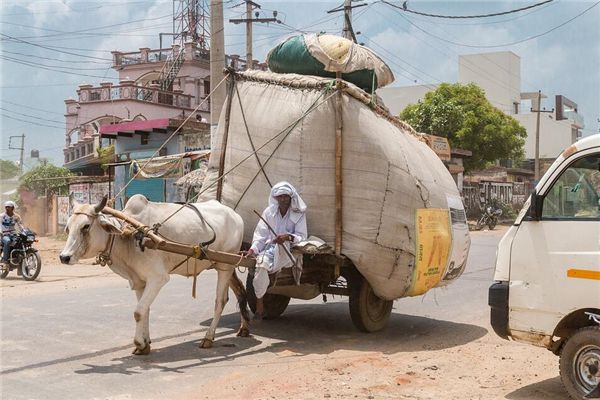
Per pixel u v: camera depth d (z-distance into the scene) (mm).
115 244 6965
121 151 25703
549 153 57000
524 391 6062
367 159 8023
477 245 23625
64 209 28109
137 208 7145
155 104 38906
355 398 5750
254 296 9328
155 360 7086
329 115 8055
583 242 5633
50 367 6695
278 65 9195
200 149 23203
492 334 8859
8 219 14602
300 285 8656
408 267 8289
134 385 6090
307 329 9047
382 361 7137
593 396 5316
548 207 5922
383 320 8969
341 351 7695
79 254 6613
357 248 7980
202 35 42969
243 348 7801
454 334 8828
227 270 7973
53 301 11172
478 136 34375
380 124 8305
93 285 13422
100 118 38500
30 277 14320
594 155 5676
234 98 8977
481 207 40469
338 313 10367
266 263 7609
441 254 8914
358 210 7996
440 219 8914
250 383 6207
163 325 9117
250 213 8570
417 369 6805
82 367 6715
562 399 5832
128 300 11289
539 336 5895
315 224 8078
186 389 6000
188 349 7664
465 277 14797
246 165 8641
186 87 41844
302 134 8156
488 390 6090
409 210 8305
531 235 5957
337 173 7996
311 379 6359
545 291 5824
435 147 29469
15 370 6566
